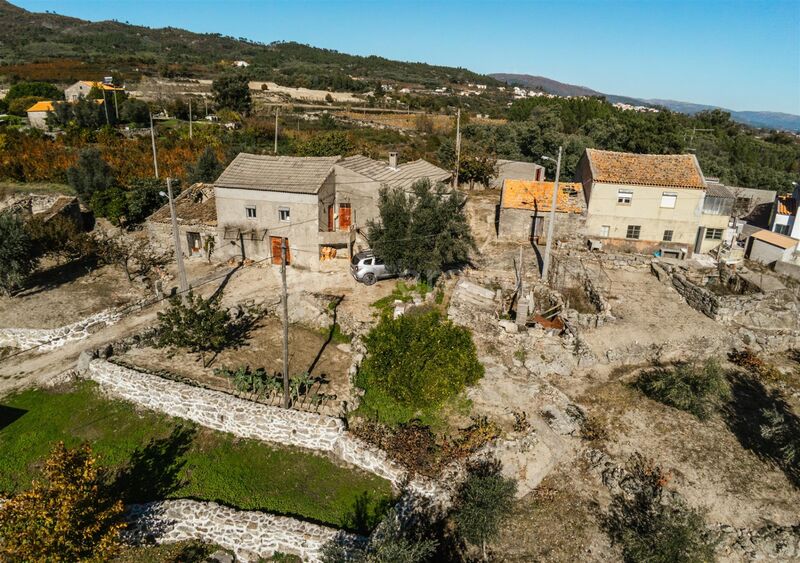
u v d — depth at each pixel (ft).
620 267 119.03
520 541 57.82
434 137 263.29
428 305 95.61
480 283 105.91
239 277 108.58
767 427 68.59
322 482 62.49
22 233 102.06
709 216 128.67
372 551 50.78
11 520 47.85
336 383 75.31
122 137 214.90
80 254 116.37
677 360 87.40
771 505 61.46
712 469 66.03
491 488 57.31
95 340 86.43
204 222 116.98
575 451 68.74
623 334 91.30
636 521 59.16
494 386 77.05
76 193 148.97
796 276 119.44
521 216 128.88
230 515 56.75
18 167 162.71
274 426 66.64
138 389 72.38
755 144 311.47
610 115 290.97
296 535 54.75
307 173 109.29
